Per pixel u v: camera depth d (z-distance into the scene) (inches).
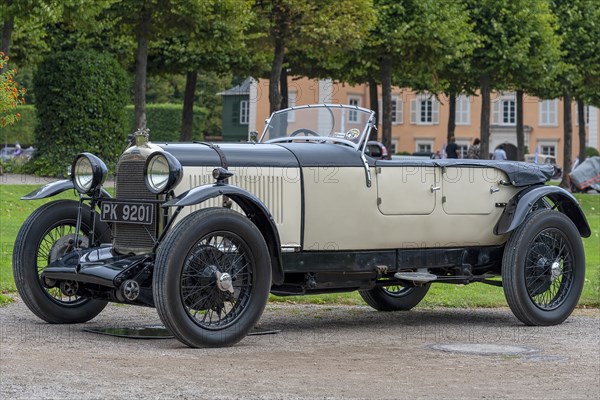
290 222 380.2
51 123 1285.7
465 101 3117.6
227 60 1438.2
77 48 1366.9
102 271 350.6
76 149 1285.7
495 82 1521.9
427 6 1221.7
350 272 396.8
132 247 368.5
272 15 1122.7
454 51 1251.8
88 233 401.7
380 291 456.1
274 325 407.8
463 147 3127.5
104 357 312.3
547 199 456.1
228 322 347.6
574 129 3122.5
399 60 1298.0
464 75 1451.8
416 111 3144.7
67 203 397.1
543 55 1409.9
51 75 1289.4
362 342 366.3
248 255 348.8
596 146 3088.1
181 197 335.9
